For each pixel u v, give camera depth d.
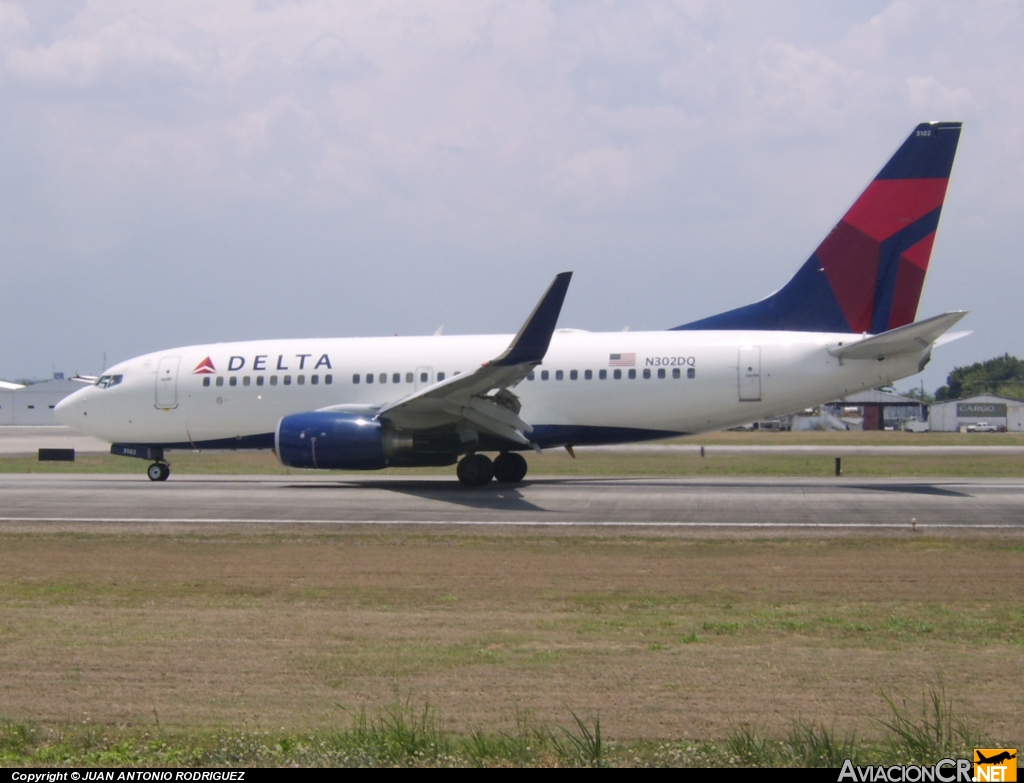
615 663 36.09
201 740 27.42
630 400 95.44
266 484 100.69
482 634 40.91
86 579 53.09
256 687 33.22
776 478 112.56
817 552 59.78
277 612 45.19
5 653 37.78
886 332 88.69
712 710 30.27
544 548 61.53
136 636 40.50
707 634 40.88
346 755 25.55
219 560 58.25
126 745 26.73
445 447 90.56
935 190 93.44
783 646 38.75
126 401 106.56
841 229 95.19
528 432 96.12
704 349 95.19
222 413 104.69
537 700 31.45
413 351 102.06
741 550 60.62
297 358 103.94
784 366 93.38
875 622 42.78
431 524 70.19
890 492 88.56
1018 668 35.28
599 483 100.00
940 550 60.03
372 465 89.94
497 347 100.75
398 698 31.80
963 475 120.75
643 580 52.00
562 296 80.94
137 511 77.44
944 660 36.44
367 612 45.12
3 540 65.69
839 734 27.77
